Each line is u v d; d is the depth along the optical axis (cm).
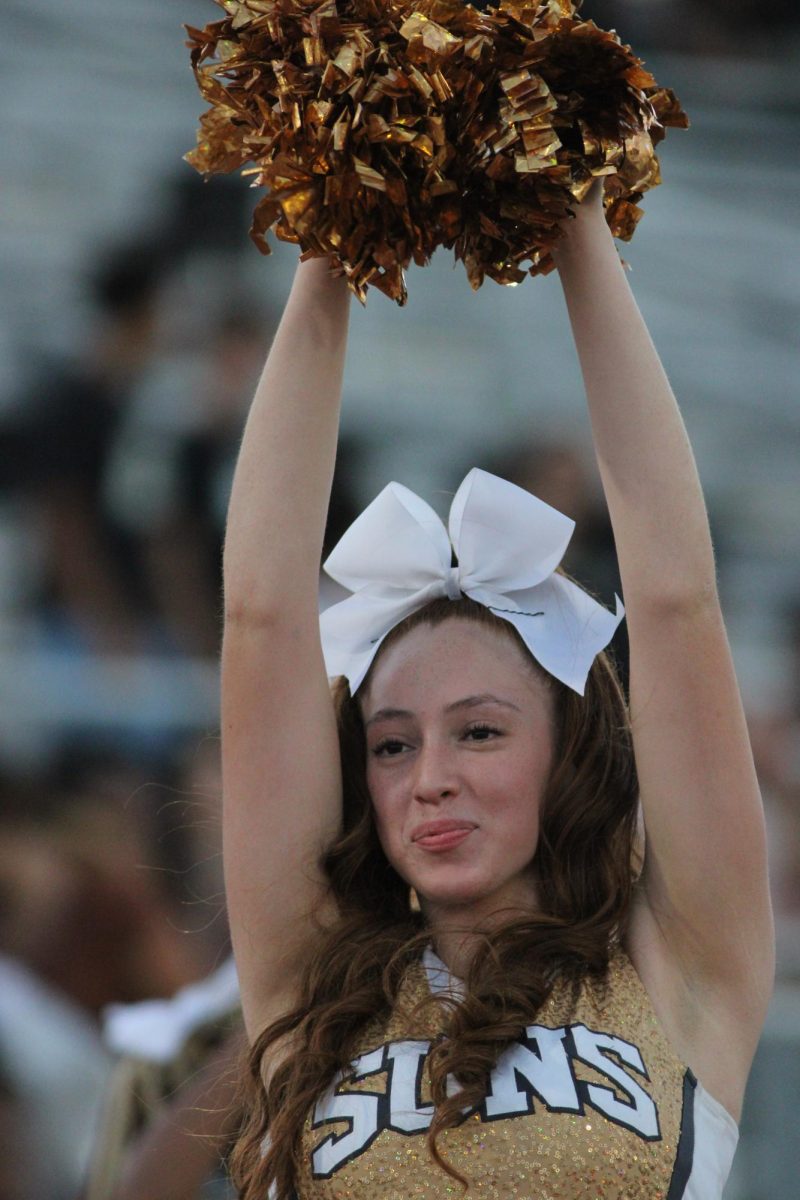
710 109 3309
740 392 2902
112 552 1912
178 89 3164
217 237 2305
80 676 1495
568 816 707
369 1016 687
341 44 620
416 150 614
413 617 724
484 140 620
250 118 636
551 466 2286
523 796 696
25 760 1413
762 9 3350
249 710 710
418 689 702
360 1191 634
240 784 714
